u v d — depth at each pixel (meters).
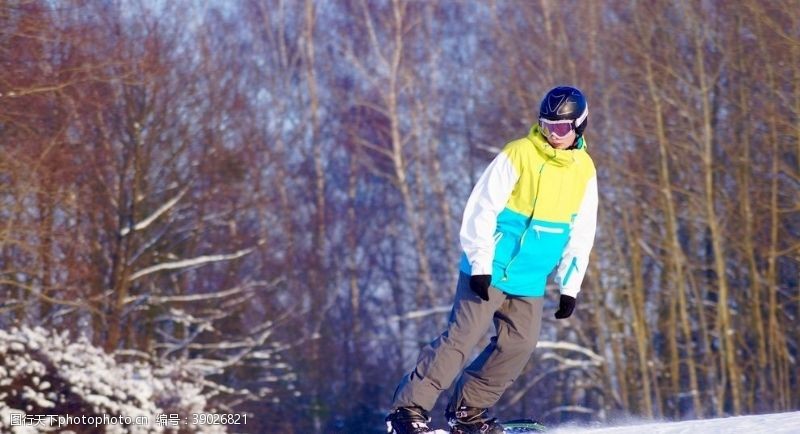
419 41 82.50
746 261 59.25
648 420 20.98
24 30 40.41
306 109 86.88
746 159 57.59
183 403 29.23
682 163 59.84
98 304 48.72
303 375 63.31
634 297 58.41
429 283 73.94
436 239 78.06
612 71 60.22
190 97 55.44
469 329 13.59
